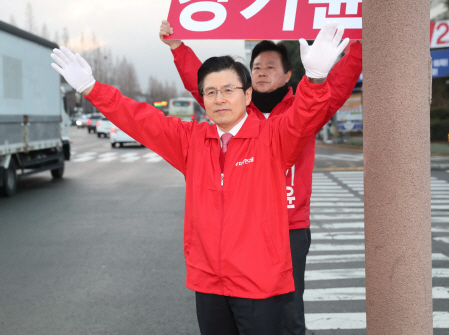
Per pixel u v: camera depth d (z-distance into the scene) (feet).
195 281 6.64
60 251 18.07
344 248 18.34
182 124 7.16
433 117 73.67
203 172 6.63
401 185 5.69
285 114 6.47
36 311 12.35
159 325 11.50
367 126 5.91
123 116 6.83
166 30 7.43
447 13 70.08
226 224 6.34
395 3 5.52
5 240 19.84
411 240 5.74
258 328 6.35
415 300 5.82
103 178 42.04
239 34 7.28
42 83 36.76
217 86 6.56
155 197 31.30
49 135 38.50
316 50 5.77
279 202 6.61
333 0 7.14
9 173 31.89
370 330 6.12
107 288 13.99
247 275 6.23
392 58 5.58
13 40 31.14
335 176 42.70
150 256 17.31
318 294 13.46
